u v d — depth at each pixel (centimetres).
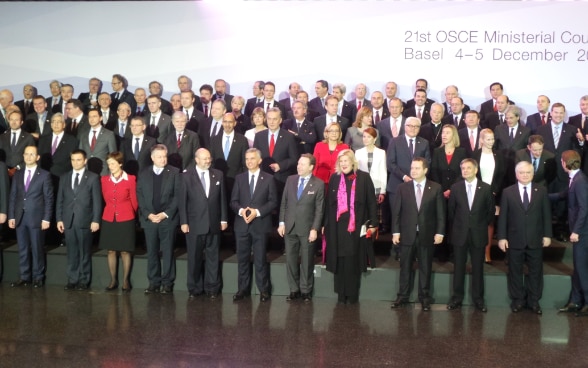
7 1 852
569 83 786
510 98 798
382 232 728
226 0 831
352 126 743
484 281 640
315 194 636
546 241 610
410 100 809
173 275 675
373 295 657
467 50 800
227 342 536
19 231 689
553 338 548
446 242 683
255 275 653
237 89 841
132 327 570
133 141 729
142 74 850
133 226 670
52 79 858
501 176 669
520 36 790
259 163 653
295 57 829
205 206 644
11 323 579
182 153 718
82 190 673
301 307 628
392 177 700
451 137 675
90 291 677
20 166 738
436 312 616
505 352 518
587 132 732
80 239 678
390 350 521
